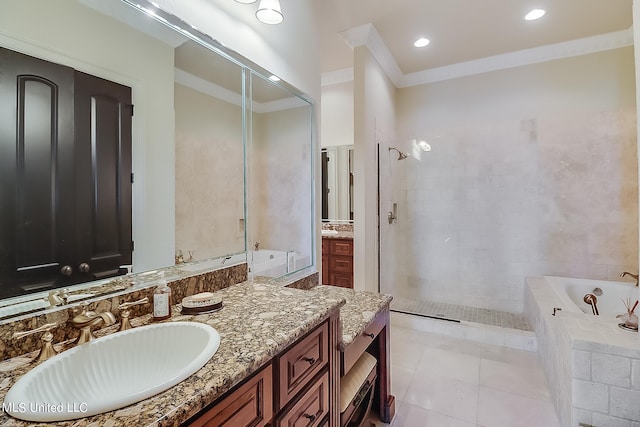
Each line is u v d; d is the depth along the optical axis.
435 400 1.90
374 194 2.96
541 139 3.03
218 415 0.67
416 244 3.59
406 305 3.38
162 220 1.27
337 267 3.25
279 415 0.86
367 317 1.44
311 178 2.16
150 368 0.87
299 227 2.09
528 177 3.08
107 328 0.93
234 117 1.62
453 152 3.40
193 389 0.61
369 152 2.83
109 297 0.99
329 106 3.69
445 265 3.46
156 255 1.24
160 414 0.54
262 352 0.76
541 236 3.04
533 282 2.83
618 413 1.43
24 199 0.85
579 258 2.91
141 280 1.17
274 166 1.91
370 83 2.85
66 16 0.94
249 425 0.76
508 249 3.18
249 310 1.06
